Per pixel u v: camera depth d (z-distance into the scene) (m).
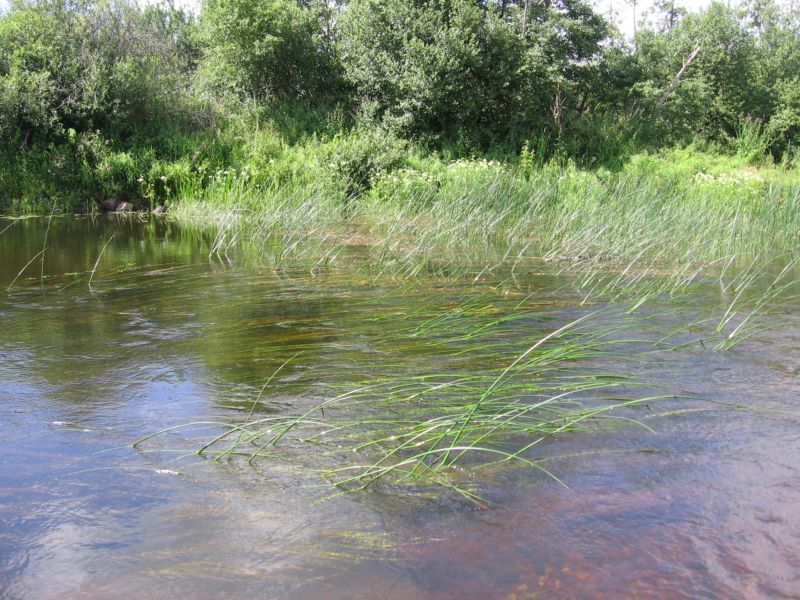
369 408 3.83
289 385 4.22
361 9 22.27
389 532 2.59
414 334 5.35
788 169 25.27
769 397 3.93
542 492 2.88
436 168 17.83
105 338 5.34
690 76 28.03
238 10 22.06
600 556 2.43
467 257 9.45
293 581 2.31
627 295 6.86
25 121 17.34
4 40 18.45
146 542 2.55
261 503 2.82
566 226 11.18
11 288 7.38
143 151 17.53
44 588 2.29
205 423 3.65
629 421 3.60
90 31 19.39
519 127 22.77
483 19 22.52
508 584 2.28
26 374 4.48
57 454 3.29
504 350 4.89
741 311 6.07
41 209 15.70
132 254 9.78
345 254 9.67
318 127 21.78
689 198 12.33
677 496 2.83
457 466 3.13
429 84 21.19
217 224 13.58
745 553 2.44
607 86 26.28
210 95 22.34
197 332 5.50
